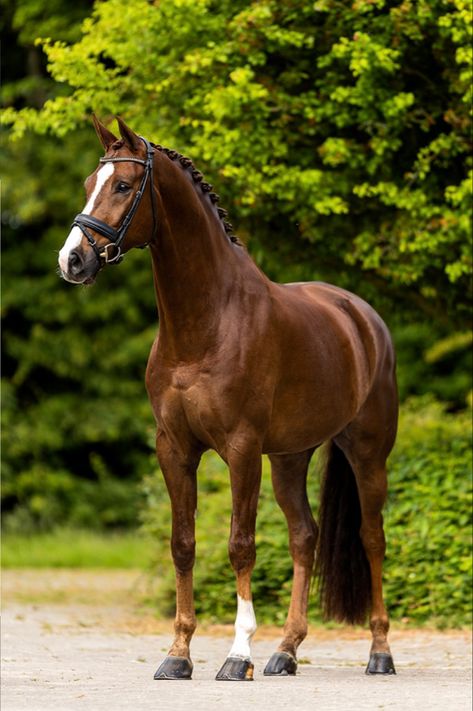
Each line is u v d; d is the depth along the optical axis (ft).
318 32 48.70
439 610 45.70
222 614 48.14
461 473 48.83
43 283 100.63
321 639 43.57
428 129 47.80
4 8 93.15
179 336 29.60
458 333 57.52
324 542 34.88
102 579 68.44
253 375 29.84
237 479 29.71
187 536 30.40
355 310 35.40
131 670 32.89
